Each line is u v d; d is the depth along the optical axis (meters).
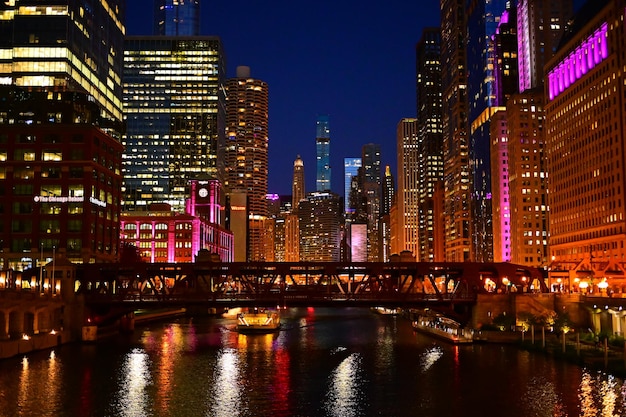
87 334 124.69
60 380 83.75
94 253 177.88
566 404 69.88
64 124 177.50
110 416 66.69
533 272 136.38
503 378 83.94
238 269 130.50
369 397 75.31
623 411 67.00
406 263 132.50
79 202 175.00
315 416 67.19
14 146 177.00
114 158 197.00
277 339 137.50
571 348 103.31
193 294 130.12
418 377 86.81
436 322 158.00
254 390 79.50
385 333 152.25
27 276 137.25
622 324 107.12
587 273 155.75
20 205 175.50
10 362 97.56
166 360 103.12
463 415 66.75
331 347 121.31
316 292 128.88
